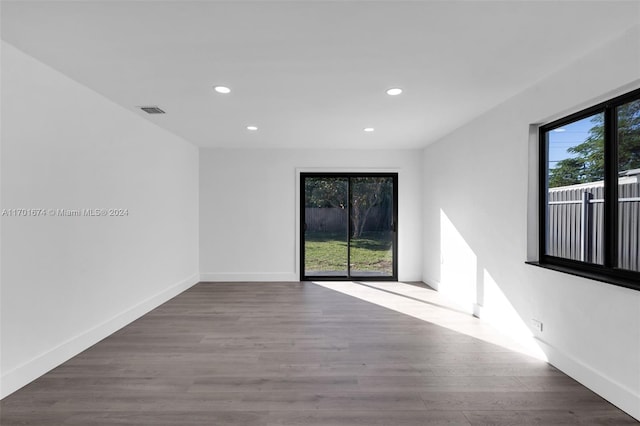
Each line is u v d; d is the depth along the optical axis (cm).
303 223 603
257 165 596
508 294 335
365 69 263
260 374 257
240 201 597
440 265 513
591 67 233
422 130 459
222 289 538
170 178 483
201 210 595
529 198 304
